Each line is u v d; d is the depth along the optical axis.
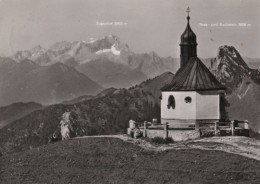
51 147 62.31
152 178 48.94
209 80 66.69
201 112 65.81
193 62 68.62
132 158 54.38
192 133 59.75
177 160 50.97
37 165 57.69
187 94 66.12
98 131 148.00
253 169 46.28
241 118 142.88
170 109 67.50
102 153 57.06
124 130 147.38
